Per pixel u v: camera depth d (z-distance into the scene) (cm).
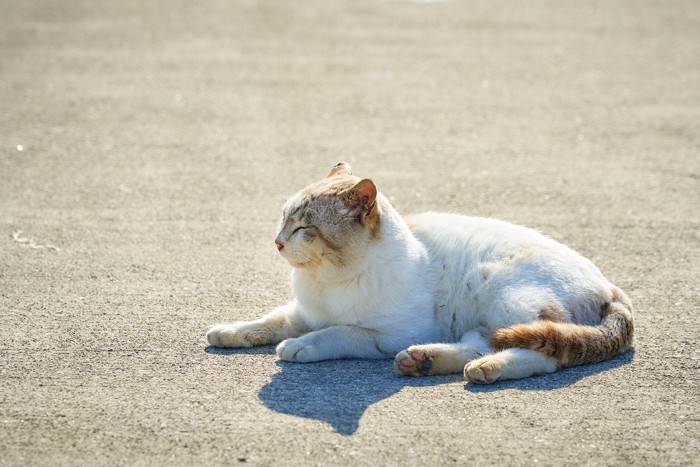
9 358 621
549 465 491
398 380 598
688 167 1145
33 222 927
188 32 1916
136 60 1678
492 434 521
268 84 1540
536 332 591
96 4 2175
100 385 583
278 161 1160
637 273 810
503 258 647
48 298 736
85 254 843
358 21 2056
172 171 1112
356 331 637
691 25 2031
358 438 515
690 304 736
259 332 655
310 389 580
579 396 572
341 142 1245
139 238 891
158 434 519
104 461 490
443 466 488
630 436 523
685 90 1522
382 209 645
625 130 1309
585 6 2245
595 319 636
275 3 2242
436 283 661
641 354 639
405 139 1262
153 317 703
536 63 1708
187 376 599
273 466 486
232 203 1004
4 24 1922
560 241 895
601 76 1619
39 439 512
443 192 1048
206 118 1348
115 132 1271
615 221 956
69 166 1121
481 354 610
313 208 620
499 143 1249
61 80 1531
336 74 1611
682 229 931
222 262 832
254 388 581
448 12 2166
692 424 540
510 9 2206
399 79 1586
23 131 1259
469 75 1620
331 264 623
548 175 1116
